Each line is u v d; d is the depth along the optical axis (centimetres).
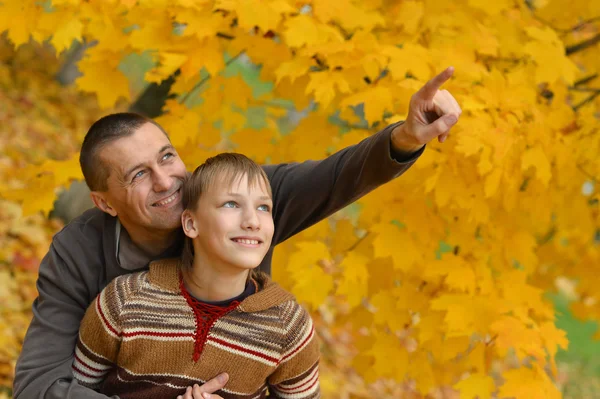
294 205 232
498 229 333
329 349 622
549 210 334
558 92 326
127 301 204
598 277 406
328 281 317
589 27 370
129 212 213
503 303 311
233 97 330
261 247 201
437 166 305
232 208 199
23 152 686
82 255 221
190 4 283
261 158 338
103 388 212
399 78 295
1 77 782
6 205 606
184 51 298
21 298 541
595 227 360
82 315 224
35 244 585
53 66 841
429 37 331
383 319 329
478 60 326
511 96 298
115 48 301
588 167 342
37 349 216
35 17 300
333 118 352
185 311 204
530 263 334
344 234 347
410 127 194
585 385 687
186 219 206
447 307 306
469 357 317
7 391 465
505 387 302
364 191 219
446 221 329
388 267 338
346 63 292
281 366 212
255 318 206
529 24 345
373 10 323
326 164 228
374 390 595
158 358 202
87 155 213
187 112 320
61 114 777
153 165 210
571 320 773
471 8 338
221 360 204
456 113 190
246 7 283
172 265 212
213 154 329
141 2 289
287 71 295
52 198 314
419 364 337
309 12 310
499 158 275
